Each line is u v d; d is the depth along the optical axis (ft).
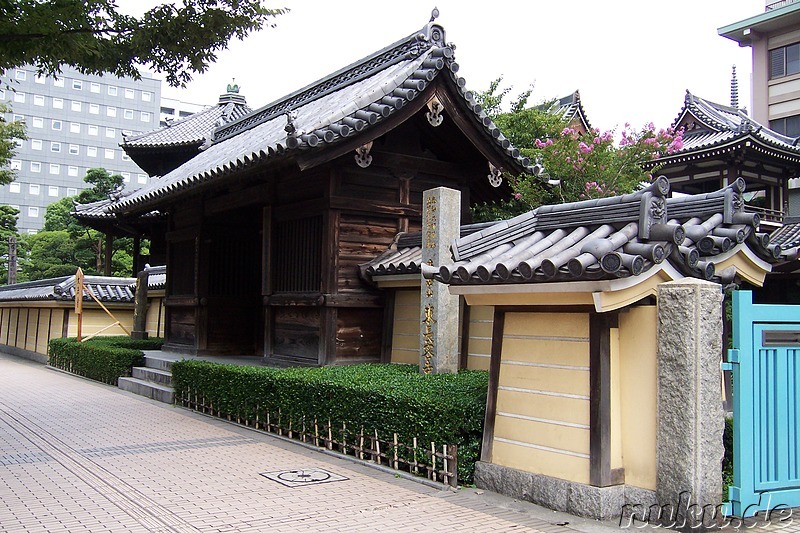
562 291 18.57
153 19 27.25
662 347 18.15
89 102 248.11
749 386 18.74
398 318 36.50
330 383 27.22
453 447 21.80
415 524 18.13
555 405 20.07
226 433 31.78
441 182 40.40
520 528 17.80
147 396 44.62
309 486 22.08
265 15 28.55
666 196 18.95
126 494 21.06
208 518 18.58
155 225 79.00
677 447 17.57
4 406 40.50
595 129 54.49
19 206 234.79
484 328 31.50
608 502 18.45
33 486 22.06
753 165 81.87
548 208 22.63
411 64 40.29
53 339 68.18
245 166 35.04
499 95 65.82
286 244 39.83
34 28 24.85
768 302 59.26
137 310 63.77
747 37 102.37
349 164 36.35
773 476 19.02
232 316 50.90
